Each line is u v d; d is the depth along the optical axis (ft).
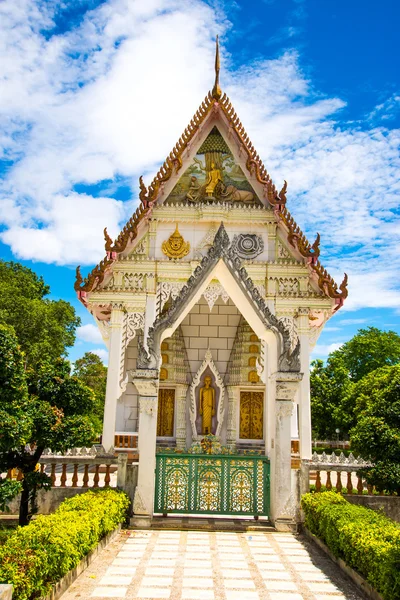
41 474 35.01
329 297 70.64
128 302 71.46
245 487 41.11
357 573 27.50
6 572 20.35
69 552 24.70
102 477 62.39
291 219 73.15
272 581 27.99
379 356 162.09
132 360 76.38
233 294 43.19
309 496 38.34
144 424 39.60
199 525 38.83
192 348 82.69
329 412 152.25
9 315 111.24
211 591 26.20
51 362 38.68
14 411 30.58
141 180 73.87
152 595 25.36
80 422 35.45
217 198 74.64
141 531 37.68
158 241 73.51
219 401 80.23
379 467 42.29
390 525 29.68
